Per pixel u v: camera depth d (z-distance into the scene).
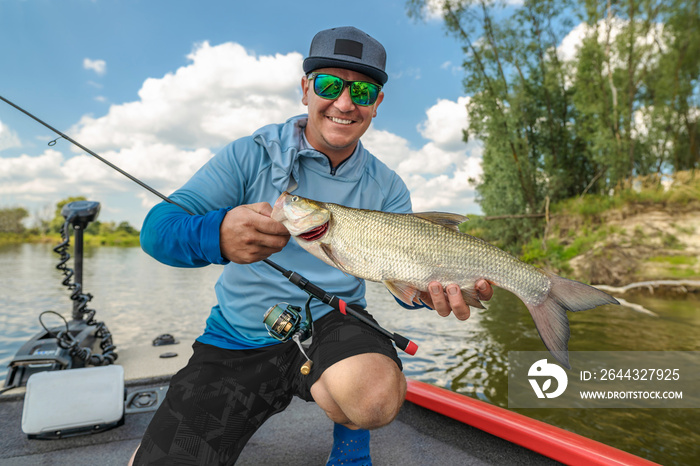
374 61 1.67
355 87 1.64
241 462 1.76
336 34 1.66
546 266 14.82
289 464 1.74
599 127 16.91
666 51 16.50
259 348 1.59
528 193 18.19
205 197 1.56
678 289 11.16
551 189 17.78
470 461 1.77
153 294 12.80
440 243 1.54
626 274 12.77
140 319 8.79
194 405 1.37
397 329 7.34
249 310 1.62
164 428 1.33
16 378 2.38
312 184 1.76
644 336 6.93
